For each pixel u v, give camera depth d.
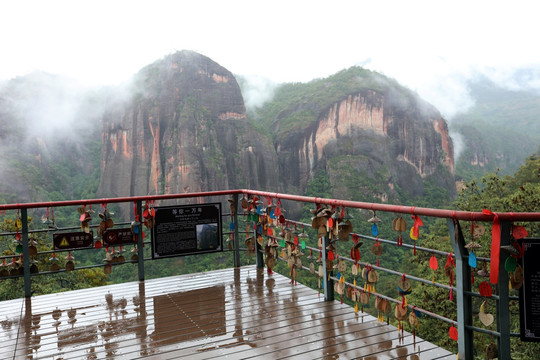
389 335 2.94
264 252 4.77
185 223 4.62
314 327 3.12
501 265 2.08
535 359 8.97
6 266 4.01
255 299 3.84
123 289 4.28
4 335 3.18
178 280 4.54
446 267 2.42
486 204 14.22
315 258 3.81
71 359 2.74
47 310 3.73
